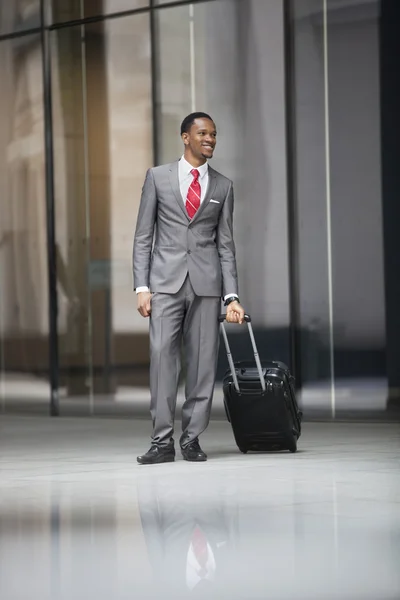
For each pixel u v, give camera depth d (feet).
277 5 76.43
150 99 81.66
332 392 75.31
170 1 80.43
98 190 83.97
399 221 73.10
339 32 74.79
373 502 38.34
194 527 33.99
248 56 77.77
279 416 53.01
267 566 28.19
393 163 73.26
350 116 74.59
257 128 77.56
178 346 53.47
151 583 26.53
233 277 53.88
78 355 84.89
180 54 80.33
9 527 35.04
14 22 87.51
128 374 82.69
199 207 53.01
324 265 75.56
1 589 26.25
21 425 76.28
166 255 53.21
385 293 73.56
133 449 58.75
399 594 25.12
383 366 73.61
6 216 89.66
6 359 90.27
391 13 73.15
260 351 77.46
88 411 84.48
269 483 43.50
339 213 75.00
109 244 83.51
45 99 85.35
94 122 83.87
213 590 25.66
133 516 36.45
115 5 82.53
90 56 83.82
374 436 63.26
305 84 75.97
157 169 53.47
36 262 88.07
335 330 75.15
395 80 73.15
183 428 53.36
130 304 82.69
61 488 43.80
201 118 53.06
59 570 28.40
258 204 77.71
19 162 88.53
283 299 76.69
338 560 28.81
